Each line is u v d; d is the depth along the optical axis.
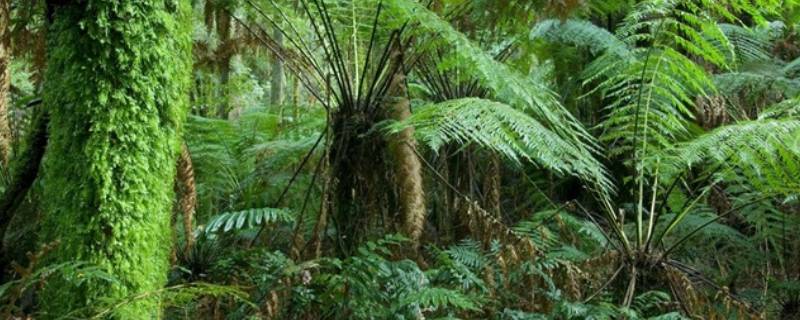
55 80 1.85
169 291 1.95
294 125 4.91
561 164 2.76
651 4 3.45
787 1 3.47
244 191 4.18
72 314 1.74
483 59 2.85
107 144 1.80
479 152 4.06
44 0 1.98
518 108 3.80
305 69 3.75
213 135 4.38
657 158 3.18
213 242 3.13
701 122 4.37
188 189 2.43
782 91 4.33
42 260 1.91
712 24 3.27
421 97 4.73
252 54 4.14
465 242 3.25
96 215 1.80
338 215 3.15
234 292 2.05
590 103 4.74
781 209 4.18
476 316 2.67
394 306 2.41
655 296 2.81
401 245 2.95
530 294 2.78
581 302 2.76
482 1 3.40
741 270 3.78
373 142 3.09
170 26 1.92
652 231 3.12
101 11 1.79
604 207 3.20
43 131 2.29
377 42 3.71
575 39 4.08
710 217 3.83
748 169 3.24
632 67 3.49
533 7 3.26
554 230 3.71
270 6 3.81
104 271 1.78
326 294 2.52
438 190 3.77
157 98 1.89
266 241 3.49
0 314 1.83
